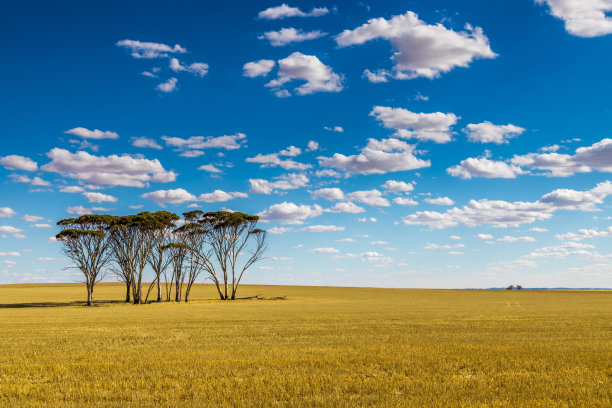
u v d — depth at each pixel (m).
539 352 18.48
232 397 11.93
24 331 28.80
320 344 21.59
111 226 76.94
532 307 55.94
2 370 15.98
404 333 25.94
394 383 13.37
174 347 21.00
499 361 16.61
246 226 90.44
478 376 14.32
